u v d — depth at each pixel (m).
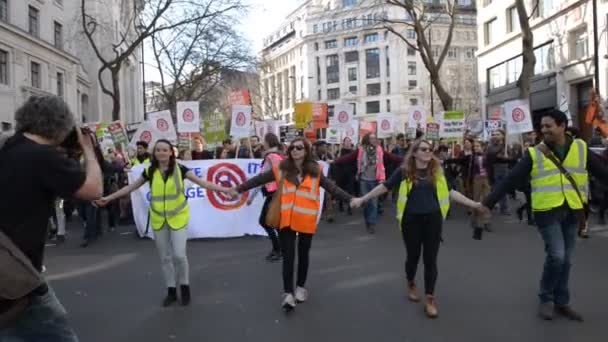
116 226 13.09
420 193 5.76
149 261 8.63
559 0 30.92
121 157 14.14
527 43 20.56
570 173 5.23
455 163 13.97
